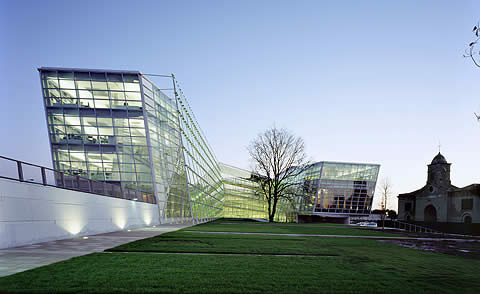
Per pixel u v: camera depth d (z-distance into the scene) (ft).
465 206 161.48
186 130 127.13
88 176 121.29
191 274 26.14
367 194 247.91
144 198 104.94
